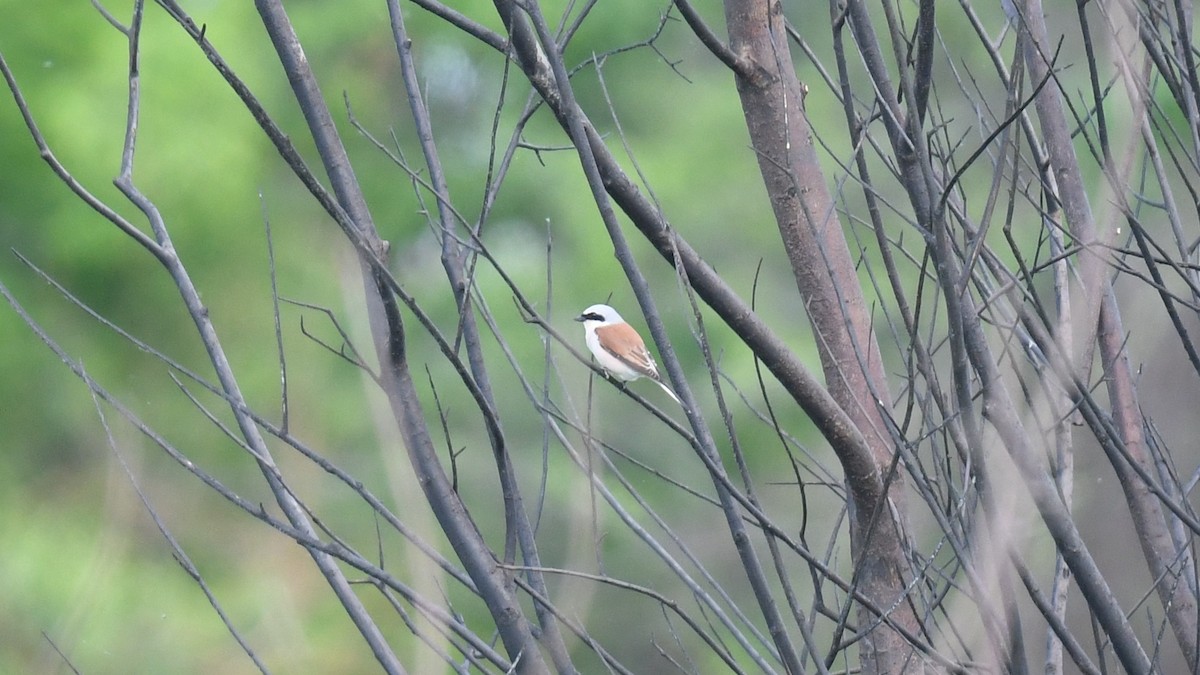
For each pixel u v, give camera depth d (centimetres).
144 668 1619
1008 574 540
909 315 596
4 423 1916
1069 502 642
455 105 2450
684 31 2498
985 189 1508
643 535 641
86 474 1900
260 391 1975
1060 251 693
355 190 618
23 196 1941
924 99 600
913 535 700
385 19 2361
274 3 620
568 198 2325
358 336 648
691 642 1817
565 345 590
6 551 1702
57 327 1969
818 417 638
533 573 609
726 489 551
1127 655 562
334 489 1894
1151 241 596
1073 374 572
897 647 676
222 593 1725
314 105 621
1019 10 604
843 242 751
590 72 2434
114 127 1952
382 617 1642
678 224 2341
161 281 2003
